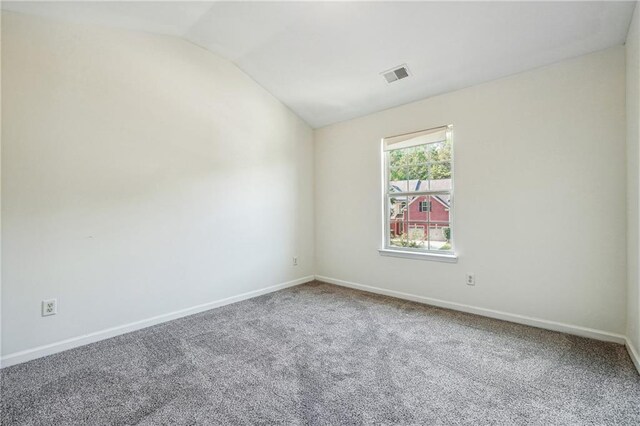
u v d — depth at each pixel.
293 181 4.12
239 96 3.46
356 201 3.93
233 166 3.40
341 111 3.88
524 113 2.62
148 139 2.73
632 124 2.00
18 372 1.95
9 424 1.47
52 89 2.22
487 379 1.81
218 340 2.40
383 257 3.66
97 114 2.44
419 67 2.86
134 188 2.65
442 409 1.54
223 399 1.65
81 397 1.68
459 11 2.20
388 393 1.68
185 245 2.99
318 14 2.45
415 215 3.43
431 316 2.88
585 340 2.30
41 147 2.18
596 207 2.31
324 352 2.18
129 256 2.61
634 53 1.93
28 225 2.13
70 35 2.31
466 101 2.97
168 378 1.86
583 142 2.36
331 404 1.59
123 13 2.33
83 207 2.37
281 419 1.48
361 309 3.11
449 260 3.08
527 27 2.23
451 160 3.11
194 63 3.06
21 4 2.02
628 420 1.45
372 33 2.57
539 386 1.73
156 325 2.74
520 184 2.65
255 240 3.63
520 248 2.67
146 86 2.72
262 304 3.31
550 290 2.53
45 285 2.20
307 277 4.34
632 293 2.03
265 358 2.10
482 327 2.60
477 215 2.91
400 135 3.48
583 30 2.16
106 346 2.32
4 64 2.04
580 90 2.36
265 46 2.99
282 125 3.96
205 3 2.34
